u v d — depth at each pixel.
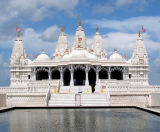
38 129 34.44
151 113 50.16
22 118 44.53
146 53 95.06
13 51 94.50
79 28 103.38
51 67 89.25
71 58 83.81
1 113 52.41
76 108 63.22
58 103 68.38
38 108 63.41
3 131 33.44
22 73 92.94
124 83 80.12
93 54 99.38
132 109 60.00
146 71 93.69
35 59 97.88
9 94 71.69
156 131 32.91
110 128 34.78
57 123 38.97
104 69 89.25
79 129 34.19
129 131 32.91
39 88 75.69
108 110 57.53
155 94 71.56
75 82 93.31
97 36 107.81
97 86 81.31
